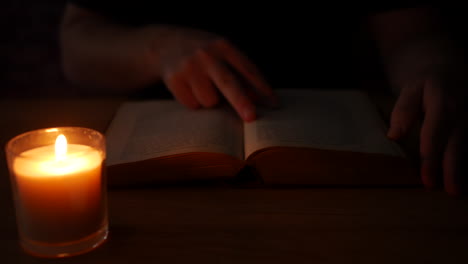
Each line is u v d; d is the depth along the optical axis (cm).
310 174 87
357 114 99
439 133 89
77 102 116
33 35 211
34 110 112
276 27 138
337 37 142
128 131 95
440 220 82
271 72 141
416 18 121
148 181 87
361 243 78
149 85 124
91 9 129
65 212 76
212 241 79
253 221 82
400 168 87
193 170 86
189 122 95
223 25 137
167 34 117
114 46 121
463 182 86
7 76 215
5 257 77
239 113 95
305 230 80
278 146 86
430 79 96
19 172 75
